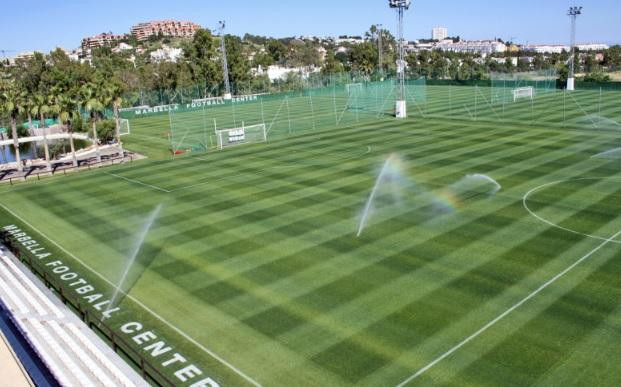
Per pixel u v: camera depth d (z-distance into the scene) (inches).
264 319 784.3
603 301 775.7
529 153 1733.5
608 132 2039.9
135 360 704.4
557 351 661.3
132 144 2564.0
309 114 3235.7
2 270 1010.1
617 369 620.4
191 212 1322.6
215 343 732.0
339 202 1311.5
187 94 4862.2
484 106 3134.8
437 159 1723.7
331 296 837.2
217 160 1972.2
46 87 4495.6
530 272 878.4
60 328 763.4
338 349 695.1
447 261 936.3
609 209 1149.7
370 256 977.5
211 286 903.7
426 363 653.3
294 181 1550.2
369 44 6437.0
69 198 1561.3
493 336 701.3
